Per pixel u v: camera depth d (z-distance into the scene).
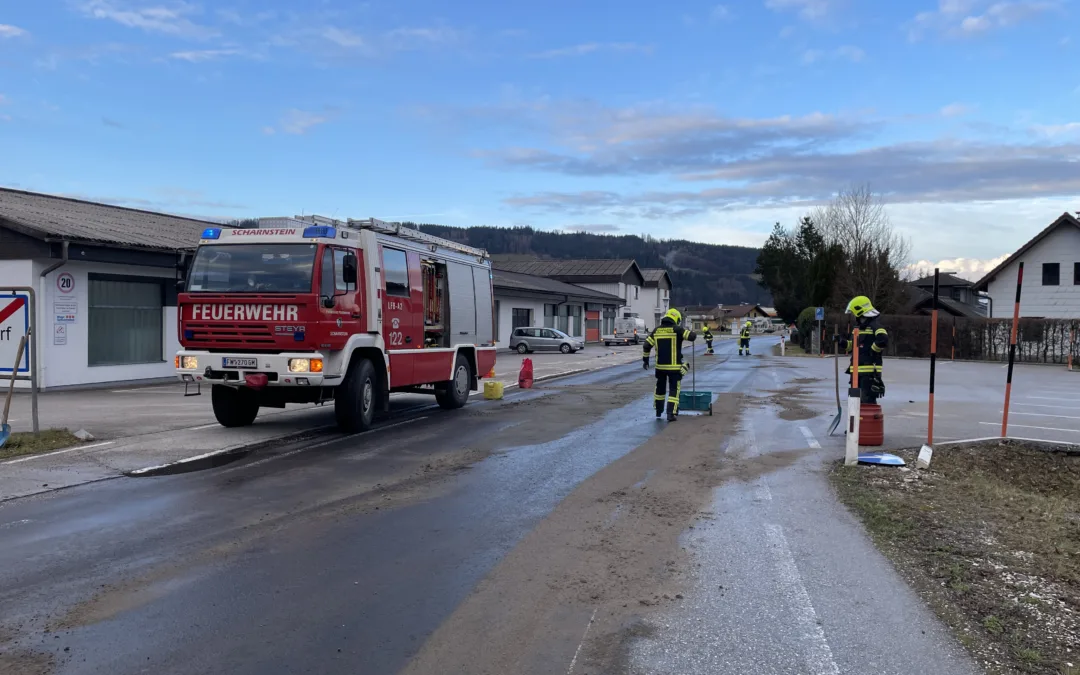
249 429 11.56
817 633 4.30
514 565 5.40
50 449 9.71
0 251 16.72
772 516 6.76
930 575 5.27
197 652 3.99
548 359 34.59
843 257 52.16
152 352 19.66
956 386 21.12
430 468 8.76
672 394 12.79
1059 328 35.25
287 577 5.12
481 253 16.16
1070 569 5.43
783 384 20.80
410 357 12.71
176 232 22.12
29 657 3.92
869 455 9.45
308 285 10.30
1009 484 8.97
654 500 7.31
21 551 5.65
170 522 6.45
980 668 3.89
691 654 4.02
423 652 4.01
